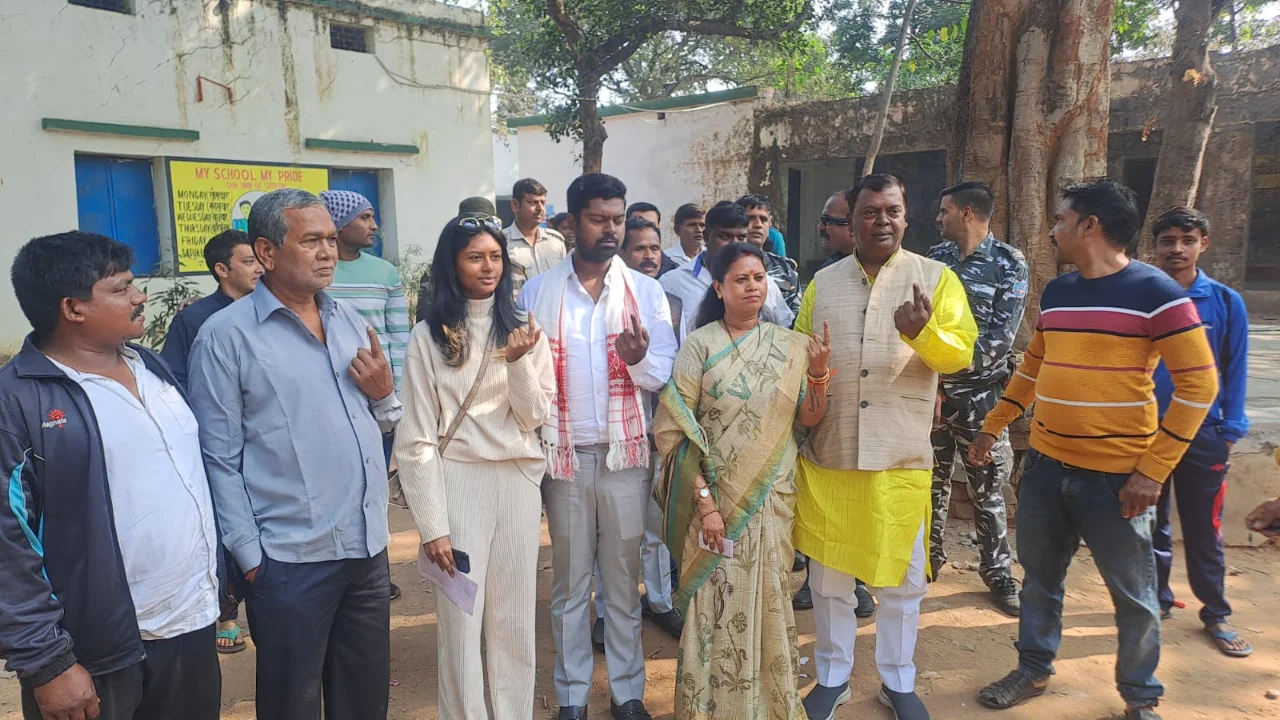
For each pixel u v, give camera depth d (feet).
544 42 44.73
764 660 9.02
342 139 37.09
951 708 10.18
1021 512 10.19
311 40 35.70
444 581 8.44
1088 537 9.52
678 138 53.21
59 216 29.66
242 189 34.32
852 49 57.57
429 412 8.48
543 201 17.25
